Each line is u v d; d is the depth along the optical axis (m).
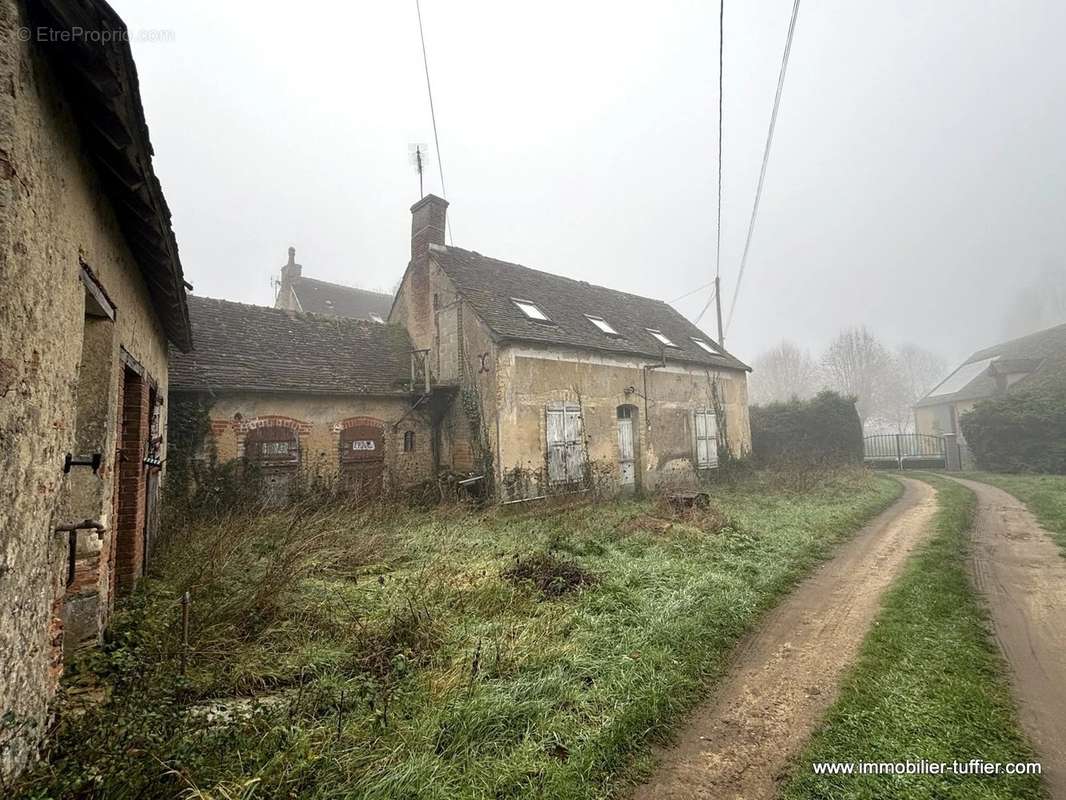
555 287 15.74
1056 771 2.77
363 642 4.22
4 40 2.26
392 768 2.70
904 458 23.23
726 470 16.83
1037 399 17.97
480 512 10.34
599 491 12.37
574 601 5.32
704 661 4.17
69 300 3.07
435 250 13.67
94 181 3.60
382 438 11.88
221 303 12.34
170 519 8.27
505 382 11.20
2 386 2.22
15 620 2.37
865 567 6.80
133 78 2.91
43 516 2.69
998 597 5.44
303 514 8.95
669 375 15.45
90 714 2.86
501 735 3.10
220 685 3.54
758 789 2.80
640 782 2.89
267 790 2.49
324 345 12.63
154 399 6.78
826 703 3.59
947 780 2.69
